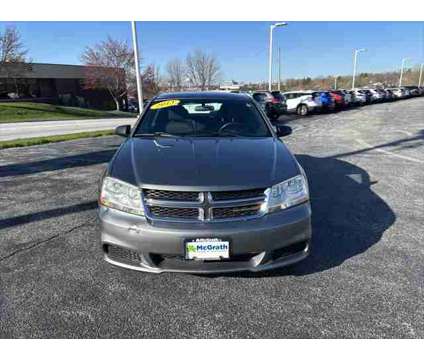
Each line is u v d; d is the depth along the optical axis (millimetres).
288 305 2393
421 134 10758
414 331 2131
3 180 5871
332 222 3840
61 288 2615
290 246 2508
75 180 5836
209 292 2547
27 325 2211
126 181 2484
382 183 5379
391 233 3537
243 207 2373
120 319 2270
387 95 37812
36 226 3836
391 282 2654
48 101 42438
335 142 9648
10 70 32688
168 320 2260
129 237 2389
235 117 3672
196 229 2297
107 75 40062
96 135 12680
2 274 2820
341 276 2742
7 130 18141
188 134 3416
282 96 20266
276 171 2559
